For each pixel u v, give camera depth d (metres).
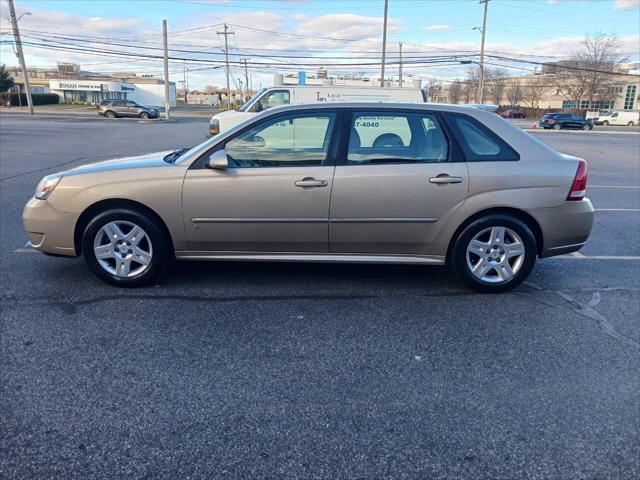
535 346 3.64
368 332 3.80
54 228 4.38
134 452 2.48
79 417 2.73
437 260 4.53
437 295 4.54
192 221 4.36
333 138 4.34
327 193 4.27
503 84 84.44
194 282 4.71
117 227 4.40
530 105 84.50
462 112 4.45
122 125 32.97
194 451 2.50
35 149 16.56
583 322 4.04
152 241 4.41
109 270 4.46
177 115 53.81
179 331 3.73
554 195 4.39
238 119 14.19
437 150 4.38
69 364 3.24
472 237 4.44
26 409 2.78
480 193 4.33
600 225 7.47
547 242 4.51
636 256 5.89
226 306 4.19
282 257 4.50
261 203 4.29
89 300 4.24
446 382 3.15
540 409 2.90
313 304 4.28
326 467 2.42
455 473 2.40
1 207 7.62
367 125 4.37
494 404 2.94
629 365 3.39
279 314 4.07
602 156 19.67
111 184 4.31
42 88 80.88
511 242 4.49
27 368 3.18
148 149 17.33
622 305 4.40
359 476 2.37
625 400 3.00
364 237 4.40
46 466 2.38
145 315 3.98
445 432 2.68
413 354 3.49
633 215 8.21
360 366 3.32
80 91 77.88
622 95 73.81
